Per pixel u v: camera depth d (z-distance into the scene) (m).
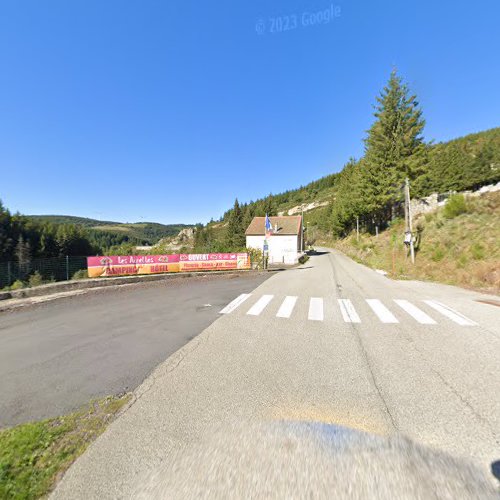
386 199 34.38
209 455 2.54
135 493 2.17
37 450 2.71
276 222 43.53
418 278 14.93
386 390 3.67
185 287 12.72
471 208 19.00
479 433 2.80
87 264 14.79
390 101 35.06
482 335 5.74
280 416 3.14
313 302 9.29
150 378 4.17
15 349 5.46
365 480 2.21
